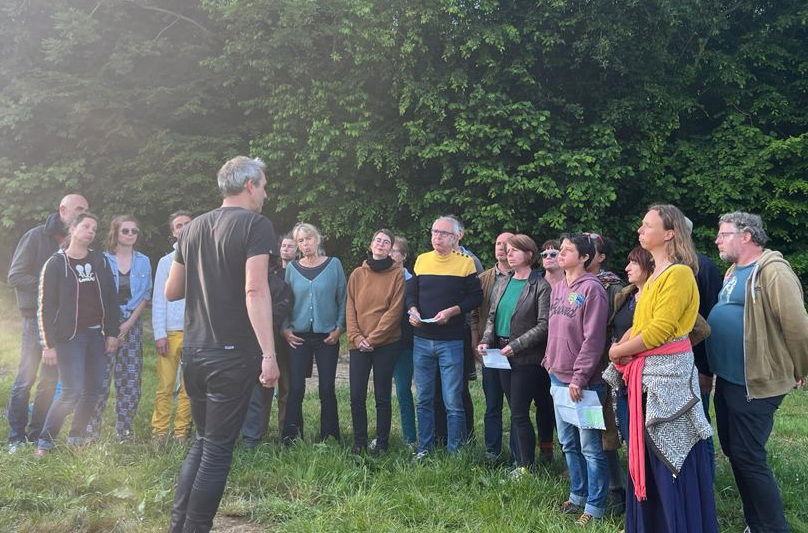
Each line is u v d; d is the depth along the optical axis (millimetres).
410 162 13570
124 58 13891
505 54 13320
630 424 3357
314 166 13156
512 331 4832
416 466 4777
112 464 4484
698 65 14727
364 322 5359
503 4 13320
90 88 13711
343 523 3777
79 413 4988
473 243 12906
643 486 3256
